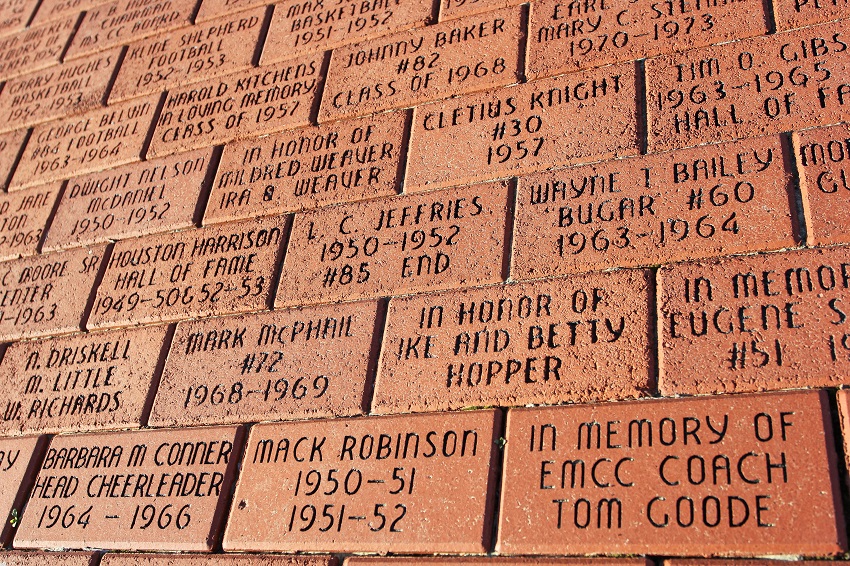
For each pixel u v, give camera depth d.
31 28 1.39
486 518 0.85
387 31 1.12
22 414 1.06
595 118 0.98
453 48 1.08
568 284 0.91
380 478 0.89
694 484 0.81
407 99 1.07
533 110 1.00
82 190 1.19
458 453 0.88
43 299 1.13
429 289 0.96
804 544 0.78
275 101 1.13
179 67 1.23
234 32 1.22
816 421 0.81
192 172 1.13
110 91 1.25
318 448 0.92
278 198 1.07
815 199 0.87
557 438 0.86
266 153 1.10
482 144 1.01
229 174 1.11
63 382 1.06
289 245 1.04
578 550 0.82
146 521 0.95
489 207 0.97
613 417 0.85
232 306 1.03
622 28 1.01
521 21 1.06
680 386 0.85
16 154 1.26
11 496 1.01
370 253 1.00
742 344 0.85
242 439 0.96
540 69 1.02
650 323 0.88
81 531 0.97
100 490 0.98
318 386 0.95
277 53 1.17
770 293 0.85
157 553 0.94
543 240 0.94
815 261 0.85
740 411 0.83
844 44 0.92
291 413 0.95
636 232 0.91
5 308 1.14
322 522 0.89
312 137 1.09
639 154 0.95
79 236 1.15
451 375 0.91
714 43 0.97
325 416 0.94
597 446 0.85
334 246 1.01
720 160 0.91
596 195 0.94
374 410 0.92
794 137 0.90
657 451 0.83
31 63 1.35
